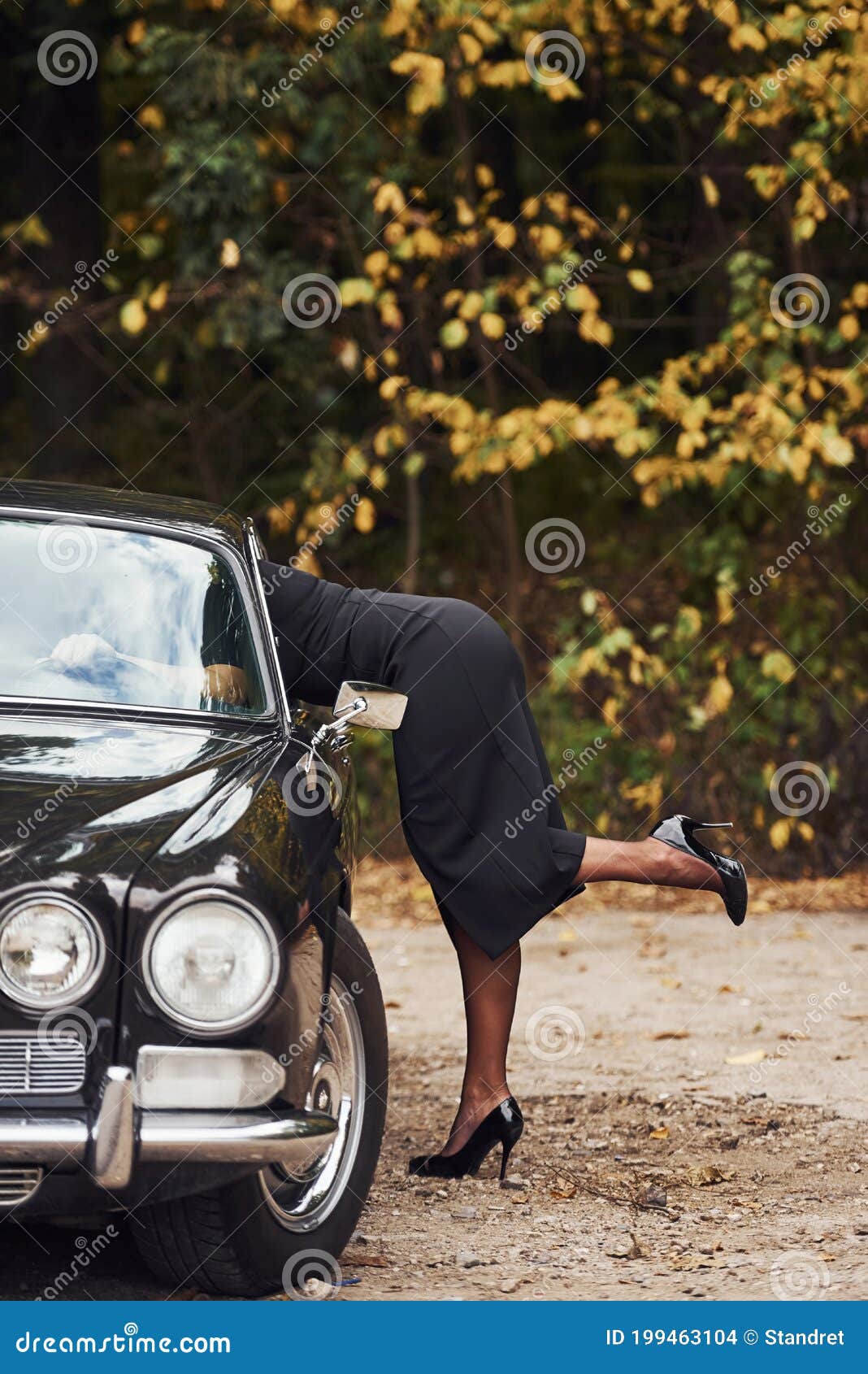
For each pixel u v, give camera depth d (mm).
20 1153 3014
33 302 11109
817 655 10289
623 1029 6156
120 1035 3104
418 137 10414
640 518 14219
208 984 3133
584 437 9070
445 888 4266
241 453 13398
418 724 4305
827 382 9695
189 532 4438
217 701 4039
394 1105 5215
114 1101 3043
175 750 3736
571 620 10305
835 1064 5660
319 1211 3650
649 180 12531
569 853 4246
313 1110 3373
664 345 14812
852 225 10133
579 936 7973
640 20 9836
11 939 3078
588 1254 3889
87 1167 3033
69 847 3172
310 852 3471
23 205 12867
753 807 9688
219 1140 3090
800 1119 5035
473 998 4316
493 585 13117
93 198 12859
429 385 12109
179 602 4203
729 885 4266
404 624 4410
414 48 9242
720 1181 4461
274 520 9695
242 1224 3393
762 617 10906
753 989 6836
